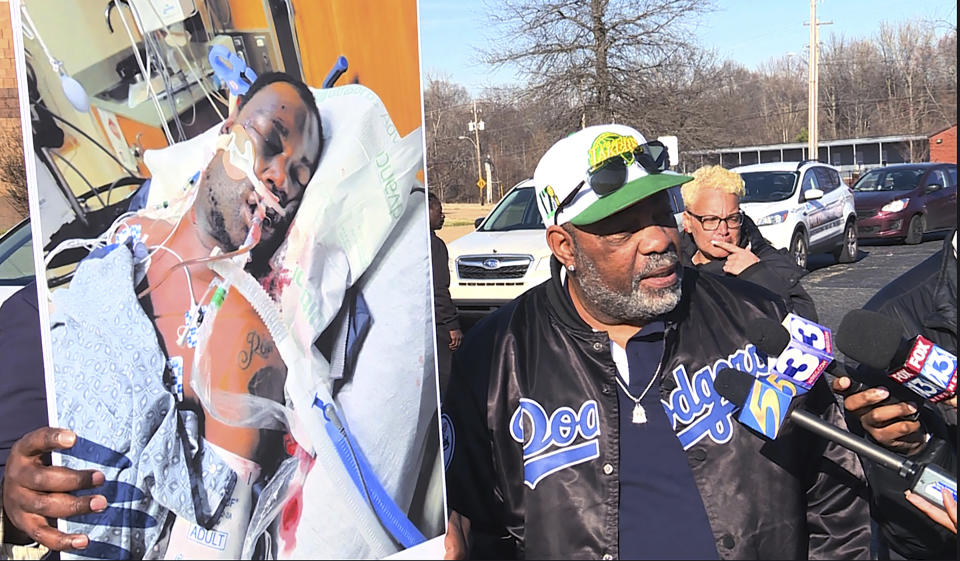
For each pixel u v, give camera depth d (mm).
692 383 1768
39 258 1250
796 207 12172
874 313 1489
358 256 1469
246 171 1377
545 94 19094
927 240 15945
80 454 1264
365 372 1458
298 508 1370
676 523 1667
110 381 1276
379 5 1515
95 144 1284
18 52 1249
